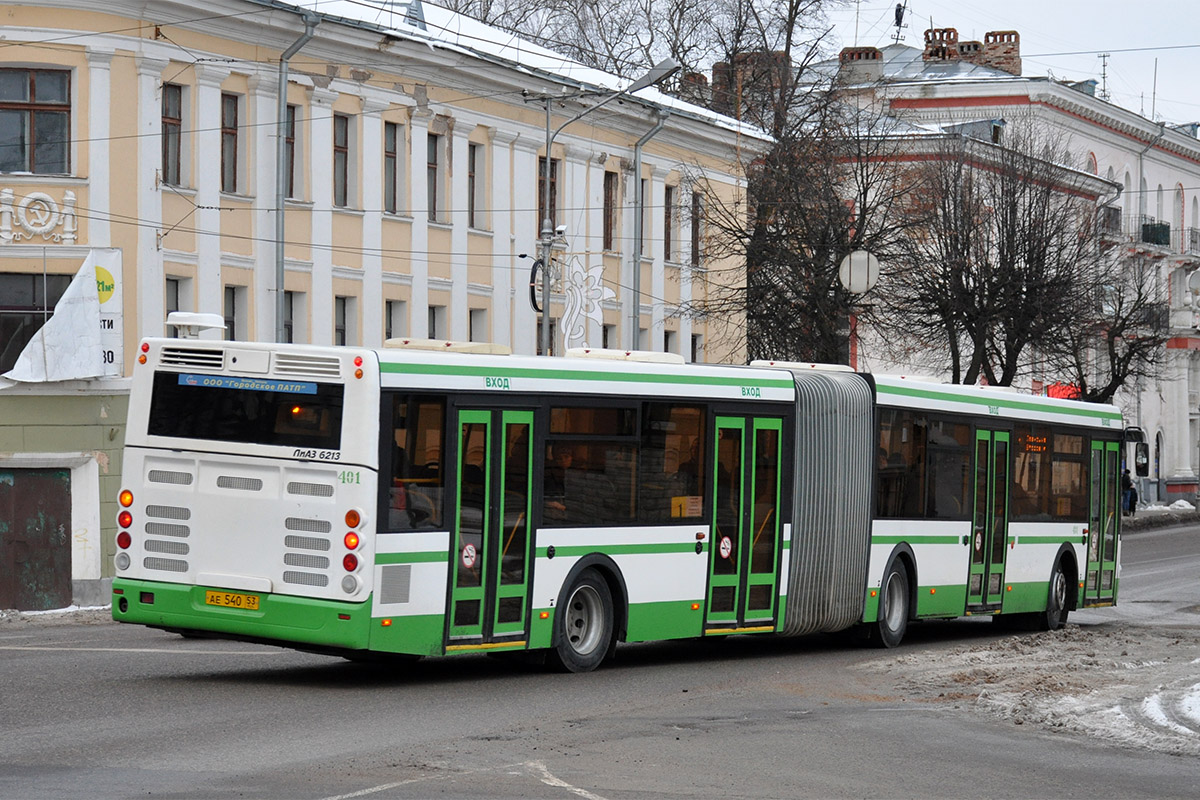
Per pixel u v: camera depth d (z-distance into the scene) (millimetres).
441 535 15969
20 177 30250
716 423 19484
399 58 37250
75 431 30375
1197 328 87375
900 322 52125
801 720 14430
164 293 31625
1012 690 16750
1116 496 29547
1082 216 55750
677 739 13078
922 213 51406
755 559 20047
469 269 40281
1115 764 12500
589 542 17719
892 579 22797
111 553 30750
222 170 33188
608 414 18016
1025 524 26172
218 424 15805
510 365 16844
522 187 42312
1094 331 55188
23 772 10820
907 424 23016
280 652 19031
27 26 30188
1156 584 37375
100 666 17031
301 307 34969
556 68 45000
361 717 13750
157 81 31359
